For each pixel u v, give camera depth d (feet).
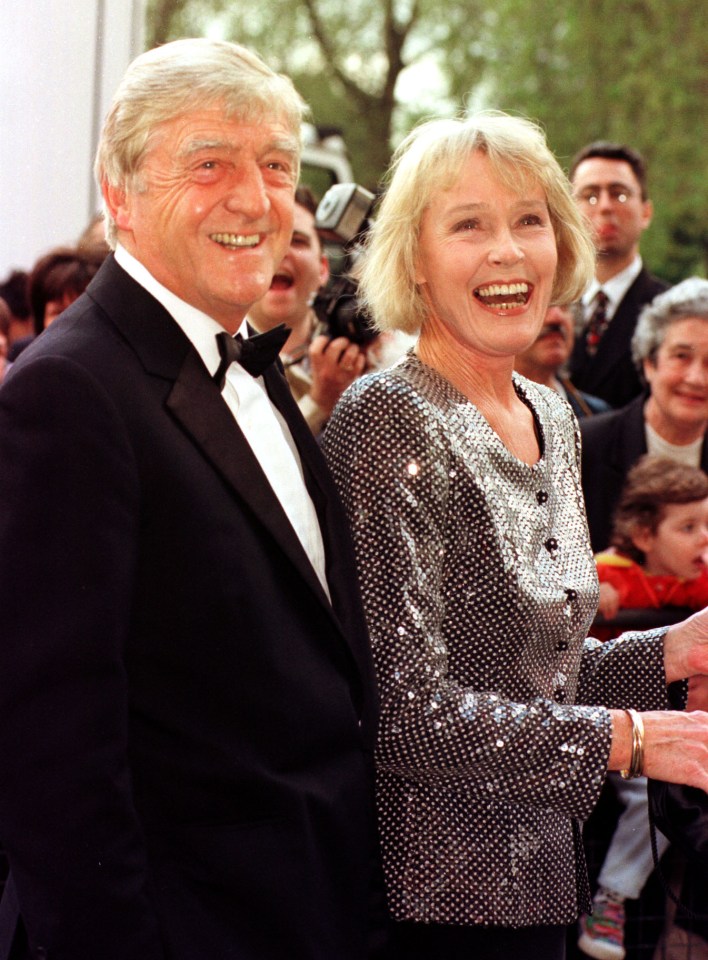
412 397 6.14
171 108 5.63
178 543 5.41
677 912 9.04
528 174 6.43
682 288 12.43
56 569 5.09
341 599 5.95
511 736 5.82
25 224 15.21
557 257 6.83
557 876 6.33
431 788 6.17
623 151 15.80
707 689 7.53
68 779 5.03
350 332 9.93
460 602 6.15
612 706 7.11
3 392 5.29
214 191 5.69
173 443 5.47
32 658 5.05
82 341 5.45
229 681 5.49
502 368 6.68
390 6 52.16
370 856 6.10
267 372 6.37
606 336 15.47
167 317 5.74
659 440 12.36
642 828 9.36
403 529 5.98
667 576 10.95
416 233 6.54
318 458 6.21
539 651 6.29
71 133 15.17
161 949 5.24
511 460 6.39
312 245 11.26
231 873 5.45
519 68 51.96
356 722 5.90
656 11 49.60
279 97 5.83
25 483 5.14
